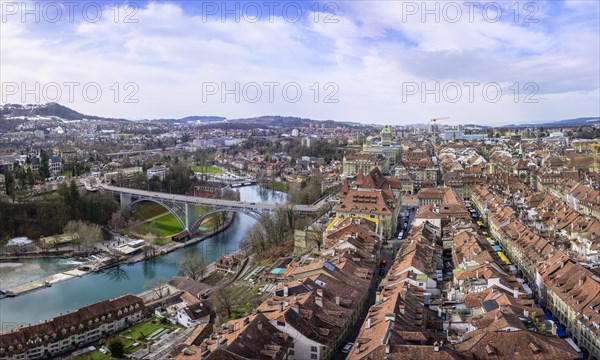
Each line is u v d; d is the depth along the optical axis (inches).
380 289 6555.1
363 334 4923.7
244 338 4805.6
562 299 6107.3
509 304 5162.4
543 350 4382.4
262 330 5064.0
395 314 4953.3
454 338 4827.8
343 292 6328.7
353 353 4598.9
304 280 6210.6
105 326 7391.7
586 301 5713.6
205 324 6353.3
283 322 5172.2
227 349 4554.6
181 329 7337.6
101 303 7618.1
